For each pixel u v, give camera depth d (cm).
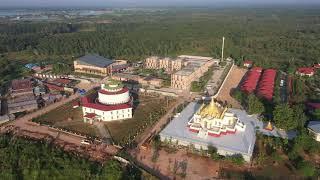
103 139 13538
